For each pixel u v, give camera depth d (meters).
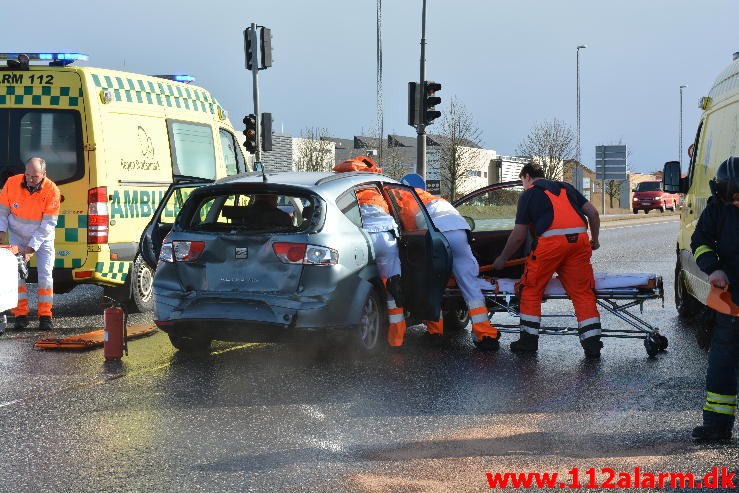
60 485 5.39
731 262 6.22
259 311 8.69
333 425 6.69
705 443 6.25
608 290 9.54
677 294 12.55
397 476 5.53
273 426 6.66
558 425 6.70
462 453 6.00
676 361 9.23
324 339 8.73
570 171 68.81
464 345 10.17
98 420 6.84
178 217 9.15
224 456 5.93
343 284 8.80
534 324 9.55
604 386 8.03
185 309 8.91
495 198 11.52
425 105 24.75
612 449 6.10
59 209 11.82
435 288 9.73
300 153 67.62
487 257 11.30
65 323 11.78
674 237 32.47
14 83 12.35
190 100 14.31
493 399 7.52
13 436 6.41
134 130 12.91
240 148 15.62
